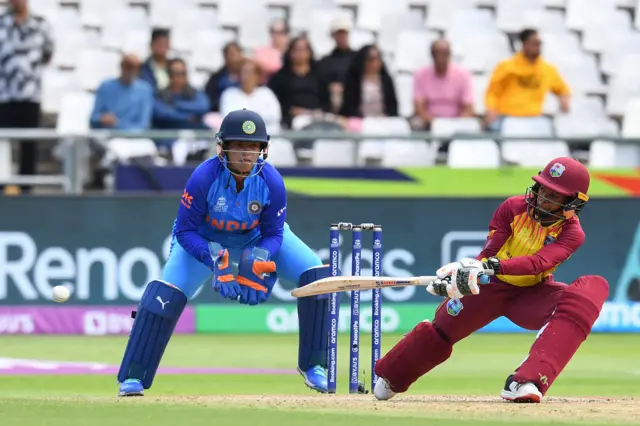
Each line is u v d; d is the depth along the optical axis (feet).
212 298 159.94
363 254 157.07
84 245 155.22
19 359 132.16
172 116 175.22
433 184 162.71
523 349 146.51
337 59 186.50
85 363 128.77
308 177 160.45
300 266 92.94
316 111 184.24
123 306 155.94
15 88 174.29
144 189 159.12
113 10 221.46
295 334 159.12
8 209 154.51
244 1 224.33
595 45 226.79
